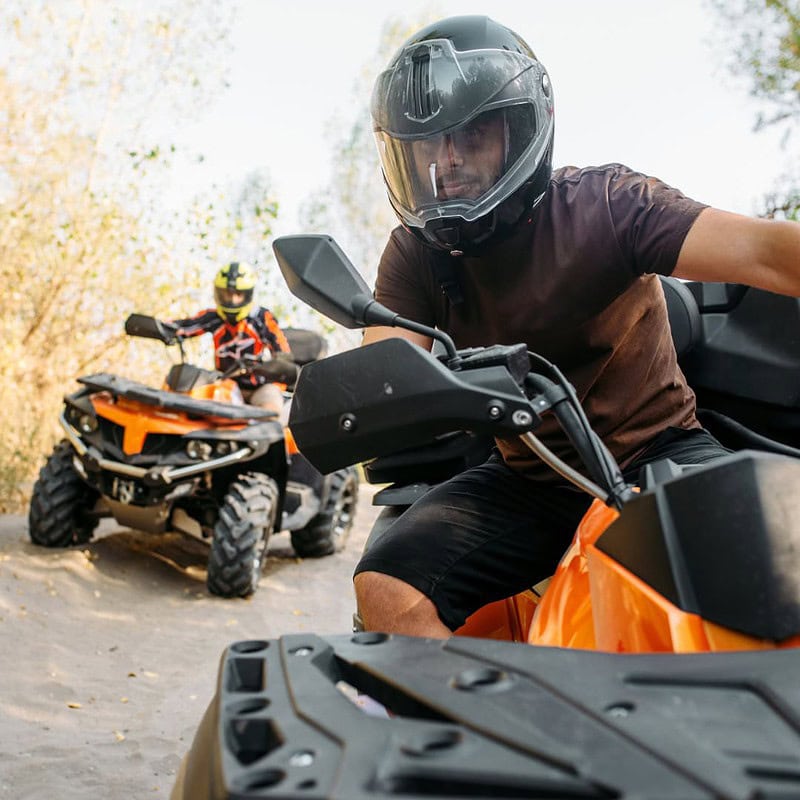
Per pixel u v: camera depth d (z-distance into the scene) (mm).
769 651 1037
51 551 5906
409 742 889
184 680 4109
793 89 7934
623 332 2008
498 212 1864
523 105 1857
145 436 5648
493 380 1373
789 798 756
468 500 2076
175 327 6793
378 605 1937
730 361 2482
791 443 2492
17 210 9727
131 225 10383
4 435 7965
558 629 1505
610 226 1896
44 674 4008
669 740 855
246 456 5664
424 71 1858
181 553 6488
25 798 2861
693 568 1205
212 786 910
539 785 807
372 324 1501
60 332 10023
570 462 2047
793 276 1703
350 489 7227
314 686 1055
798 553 1145
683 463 1964
